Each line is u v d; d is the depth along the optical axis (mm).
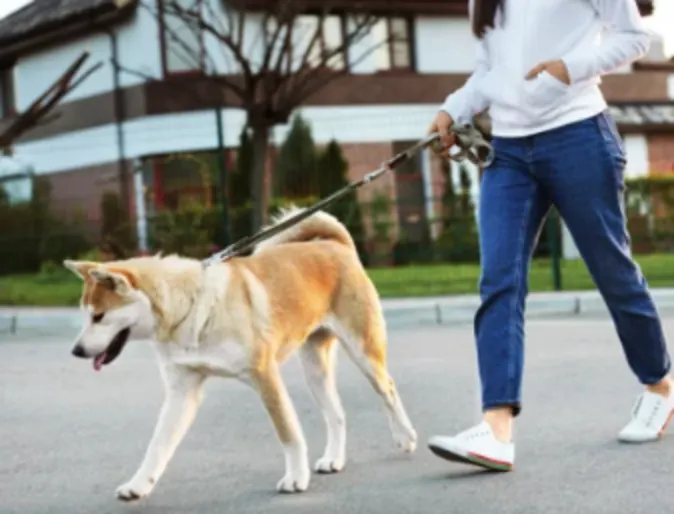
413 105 26156
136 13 25234
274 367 4992
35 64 27688
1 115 28703
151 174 24984
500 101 5219
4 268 19125
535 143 5188
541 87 5082
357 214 19078
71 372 9477
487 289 5168
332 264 5492
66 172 26828
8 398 8180
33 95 27781
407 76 26172
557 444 5672
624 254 5312
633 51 5078
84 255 18531
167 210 19719
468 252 18938
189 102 24703
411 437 5707
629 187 20234
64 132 26828
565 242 18516
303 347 5590
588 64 5039
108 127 25906
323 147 23391
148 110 25125
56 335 13234
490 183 5273
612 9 5094
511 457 5102
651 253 20141
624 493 4641
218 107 16500
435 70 26500
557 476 4980
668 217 20188
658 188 20328
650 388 5652
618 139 5250
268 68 19203
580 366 8609
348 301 5508
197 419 6867
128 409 7480
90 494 5133
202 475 5387
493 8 5203
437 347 10477
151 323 4805
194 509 4762
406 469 5324
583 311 13883
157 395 8023
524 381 7961
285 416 4961
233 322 4852
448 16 26641
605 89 28359
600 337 10602
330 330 5516
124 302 4742
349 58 25484
